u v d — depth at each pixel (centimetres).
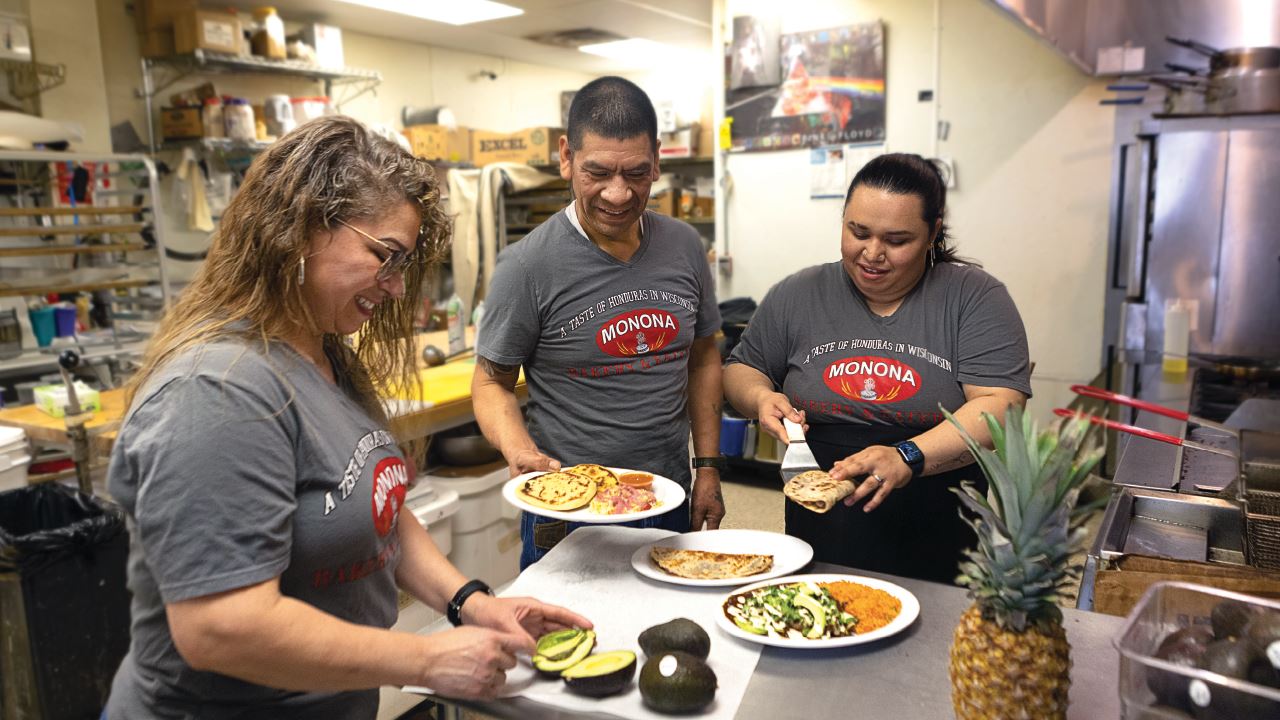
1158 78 376
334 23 621
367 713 120
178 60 507
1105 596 139
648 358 187
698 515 196
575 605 132
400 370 135
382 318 128
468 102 762
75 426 255
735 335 449
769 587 134
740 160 489
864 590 133
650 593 136
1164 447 225
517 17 616
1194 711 83
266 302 103
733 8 480
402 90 698
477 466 316
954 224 447
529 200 676
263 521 93
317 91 619
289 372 103
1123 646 87
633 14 610
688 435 202
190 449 90
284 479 97
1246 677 84
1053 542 90
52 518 256
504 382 190
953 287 174
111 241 457
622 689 108
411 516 138
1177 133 355
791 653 117
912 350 175
